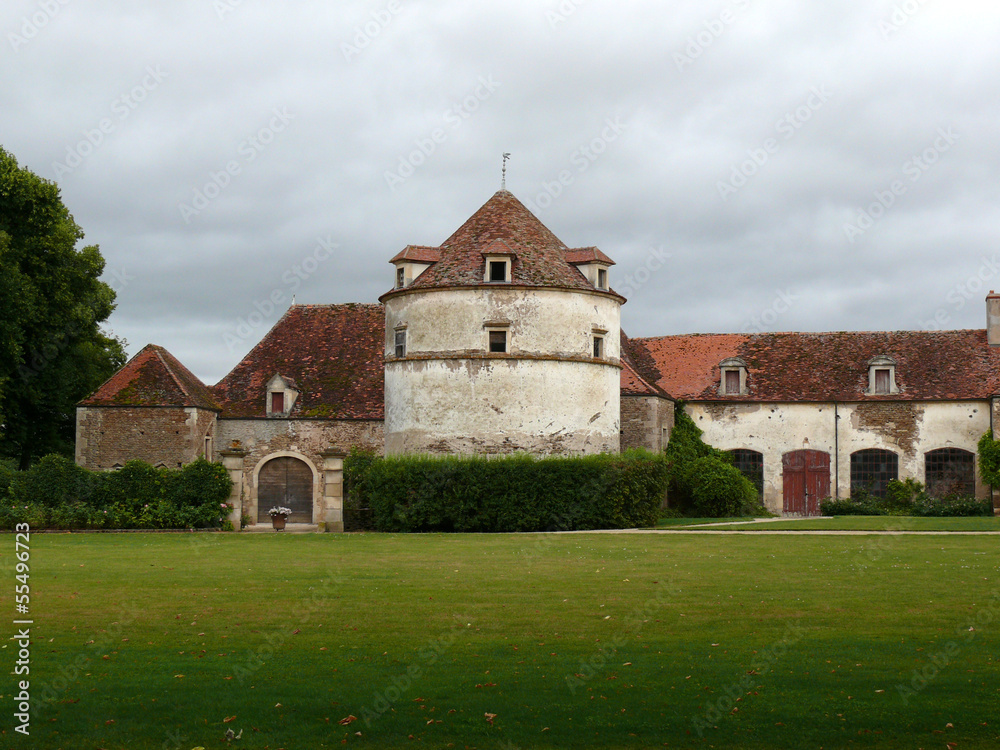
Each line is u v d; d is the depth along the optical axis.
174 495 33.66
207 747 9.59
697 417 46.62
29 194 40.00
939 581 18.55
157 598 16.94
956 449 43.94
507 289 35.72
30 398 41.25
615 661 12.52
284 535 31.03
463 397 35.62
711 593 17.27
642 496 33.84
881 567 20.66
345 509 35.12
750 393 46.38
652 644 13.38
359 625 14.64
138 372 42.09
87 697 11.07
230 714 10.51
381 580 19.06
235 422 43.47
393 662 12.51
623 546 25.72
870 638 13.64
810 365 47.06
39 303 39.88
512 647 13.24
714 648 13.14
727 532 30.66
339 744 9.66
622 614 15.41
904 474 44.41
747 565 21.19
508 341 35.62
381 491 33.62
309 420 43.16
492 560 22.50
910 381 45.12
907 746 9.48
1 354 37.84
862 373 46.00
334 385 44.41
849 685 11.38
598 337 37.25
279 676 11.88
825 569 20.39
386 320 38.50
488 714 10.45
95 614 15.50
